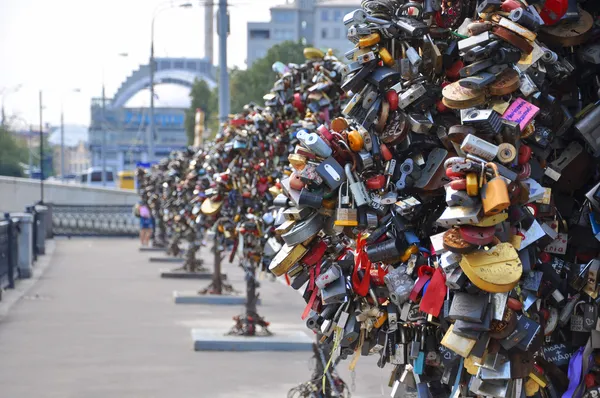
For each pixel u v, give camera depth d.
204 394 12.03
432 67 4.79
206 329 17.67
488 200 3.88
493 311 4.12
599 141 4.54
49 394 12.03
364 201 4.71
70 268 35.41
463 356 4.19
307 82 9.80
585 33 4.60
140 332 18.19
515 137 4.14
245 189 11.45
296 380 13.05
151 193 40.44
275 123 10.32
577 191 5.03
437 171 4.72
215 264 24.47
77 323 19.52
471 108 4.21
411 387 5.27
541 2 4.50
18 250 30.39
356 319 5.01
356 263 4.87
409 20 4.75
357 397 11.40
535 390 4.63
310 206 4.82
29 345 16.36
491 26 4.18
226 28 29.11
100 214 66.12
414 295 4.58
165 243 47.44
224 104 29.30
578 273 4.73
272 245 9.38
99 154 189.25
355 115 4.85
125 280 30.36
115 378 13.19
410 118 4.69
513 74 4.15
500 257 4.02
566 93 4.89
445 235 4.07
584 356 4.71
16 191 77.38
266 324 16.86
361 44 4.76
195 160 20.80
